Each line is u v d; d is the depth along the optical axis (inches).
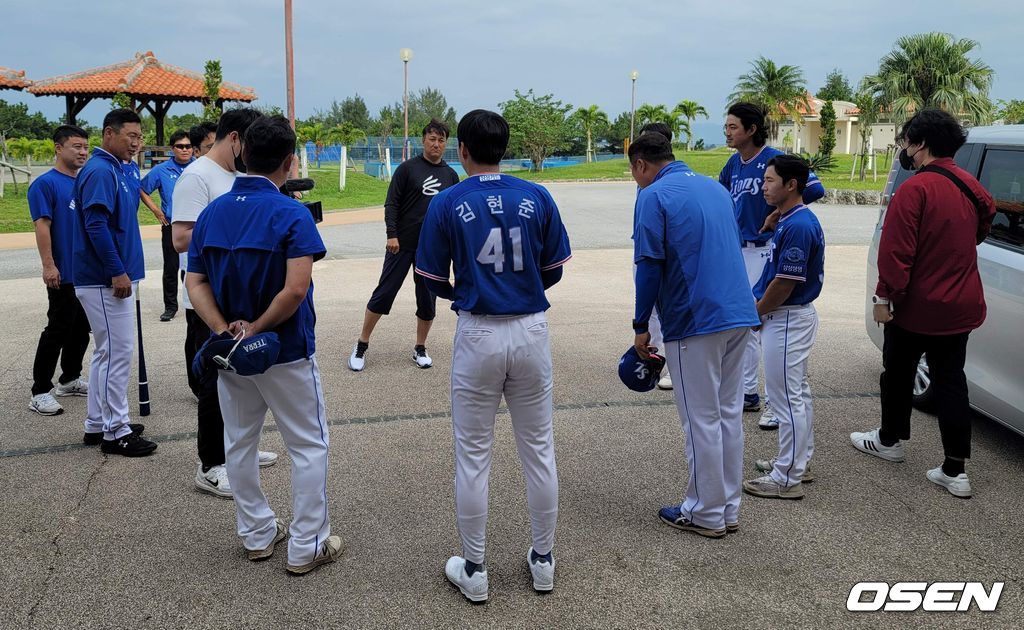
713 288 132.4
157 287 387.2
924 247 152.4
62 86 978.1
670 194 133.7
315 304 348.2
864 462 175.3
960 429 155.9
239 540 139.1
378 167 1625.2
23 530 141.2
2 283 398.9
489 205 114.3
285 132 119.4
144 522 145.0
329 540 131.4
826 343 279.7
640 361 140.9
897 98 1369.3
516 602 120.6
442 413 205.3
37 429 192.1
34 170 1181.7
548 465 120.7
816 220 150.7
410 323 310.7
